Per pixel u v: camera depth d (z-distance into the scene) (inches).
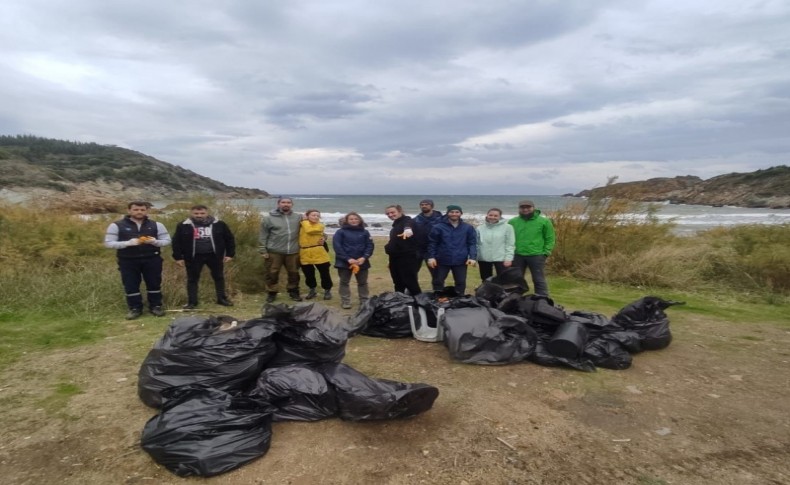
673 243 430.3
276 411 132.2
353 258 284.5
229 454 110.7
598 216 436.1
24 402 148.2
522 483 107.9
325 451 119.4
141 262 253.6
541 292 297.7
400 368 180.7
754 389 163.6
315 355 158.4
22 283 290.4
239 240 366.0
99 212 492.7
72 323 241.4
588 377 172.7
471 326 187.9
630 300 319.3
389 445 123.2
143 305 274.2
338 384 135.9
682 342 218.2
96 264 328.5
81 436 127.1
